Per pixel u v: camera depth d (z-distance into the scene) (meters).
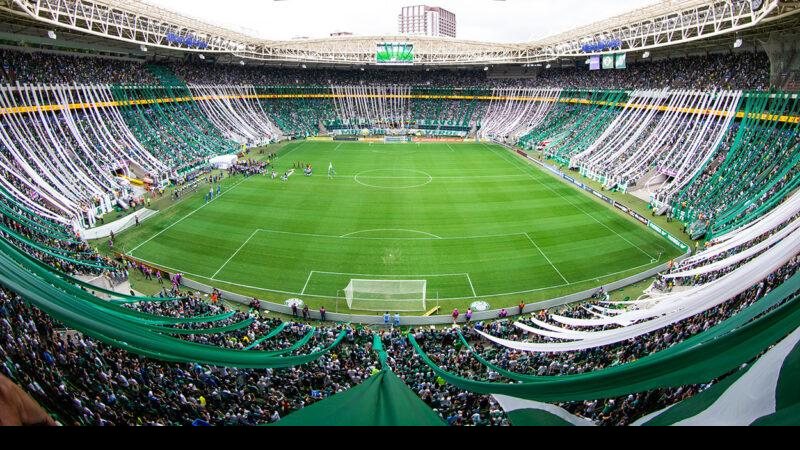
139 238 48.00
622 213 56.28
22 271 15.79
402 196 63.25
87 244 44.06
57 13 57.59
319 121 117.56
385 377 10.17
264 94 115.19
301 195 63.09
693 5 61.25
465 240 48.47
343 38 111.19
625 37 78.88
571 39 93.31
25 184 48.97
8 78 60.91
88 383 18.00
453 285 39.62
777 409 7.07
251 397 21.34
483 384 13.32
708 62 78.81
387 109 125.00
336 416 8.18
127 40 73.19
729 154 57.28
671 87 78.12
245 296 37.00
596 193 63.12
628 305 31.88
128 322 16.11
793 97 54.59
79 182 56.28
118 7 67.50
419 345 29.53
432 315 35.06
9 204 42.16
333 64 128.12
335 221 53.53
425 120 121.62
